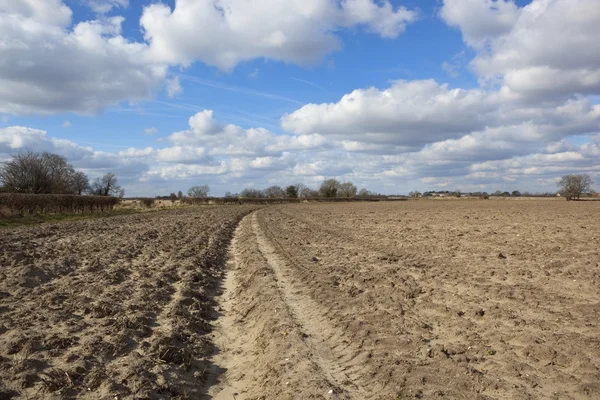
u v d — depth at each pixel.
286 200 123.00
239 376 7.71
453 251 19.16
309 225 36.12
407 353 7.69
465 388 6.30
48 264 15.81
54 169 64.81
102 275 14.41
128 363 7.59
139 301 11.51
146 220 40.53
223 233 30.28
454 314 9.84
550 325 8.80
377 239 24.69
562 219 36.66
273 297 11.62
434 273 14.43
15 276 13.64
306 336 8.85
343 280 13.91
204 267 17.30
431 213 51.97
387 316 9.84
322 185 152.00
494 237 23.84
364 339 8.41
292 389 6.55
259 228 33.66
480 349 7.74
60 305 11.02
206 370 7.96
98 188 86.69
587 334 8.19
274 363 7.67
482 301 10.94
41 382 6.70
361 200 138.38
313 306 11.10
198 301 12.05
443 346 7.82
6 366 7.16
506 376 6.63
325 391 6.37
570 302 10.50
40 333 8.73
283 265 16.83
